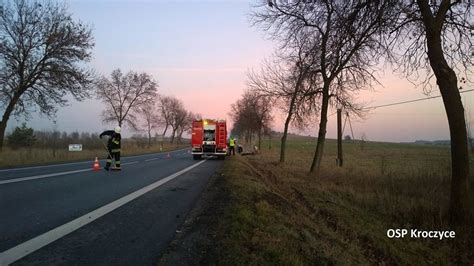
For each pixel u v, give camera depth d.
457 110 9.38
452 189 9.76
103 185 11.97
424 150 61.94
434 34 9.47
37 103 29.98
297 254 5.62
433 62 9.55
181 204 8.88
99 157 31.30
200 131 32.91
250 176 15.92
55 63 29.80
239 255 5.02
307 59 18.69
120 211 7.88
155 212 7.88
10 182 11.96
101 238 5.82
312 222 8.90
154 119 82.25
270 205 9.01
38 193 9.89
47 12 29.48
